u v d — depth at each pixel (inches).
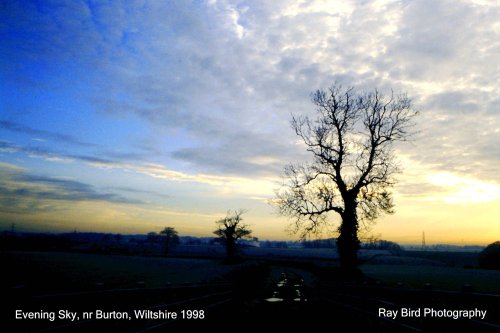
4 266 1456.7
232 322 466.3
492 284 881.5
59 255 2920.8
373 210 1323.8
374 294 783.7
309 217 1393.9
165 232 5073.8
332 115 1385.3
